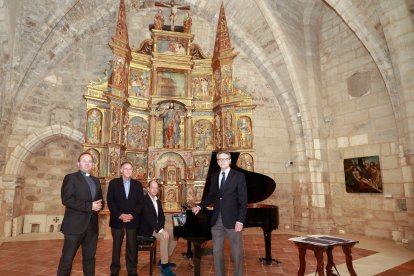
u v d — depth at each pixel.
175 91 10.78
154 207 4.86
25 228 9.05
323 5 10.41
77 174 3.70
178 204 9.77
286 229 10.41
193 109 10.68
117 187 4.33
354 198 9.05
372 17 7.83
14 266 5.05
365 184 8.66
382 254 6.23
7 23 7.59
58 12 9.09
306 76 10.52
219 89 10.57
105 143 9.23
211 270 4.92
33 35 8.79
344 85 9.66
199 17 11.89
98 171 9.00
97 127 9.31
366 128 8.80
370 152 8.61
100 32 10.60
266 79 11.61
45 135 9.23
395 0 6.73
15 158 8.68
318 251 3.43
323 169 9.89
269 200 10.57
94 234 3.72
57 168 9.77
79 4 9.79
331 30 10.29
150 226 4.79
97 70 10.27
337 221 9.49
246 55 11.76
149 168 9.77
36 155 9.53
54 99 9.54
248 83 11.48
